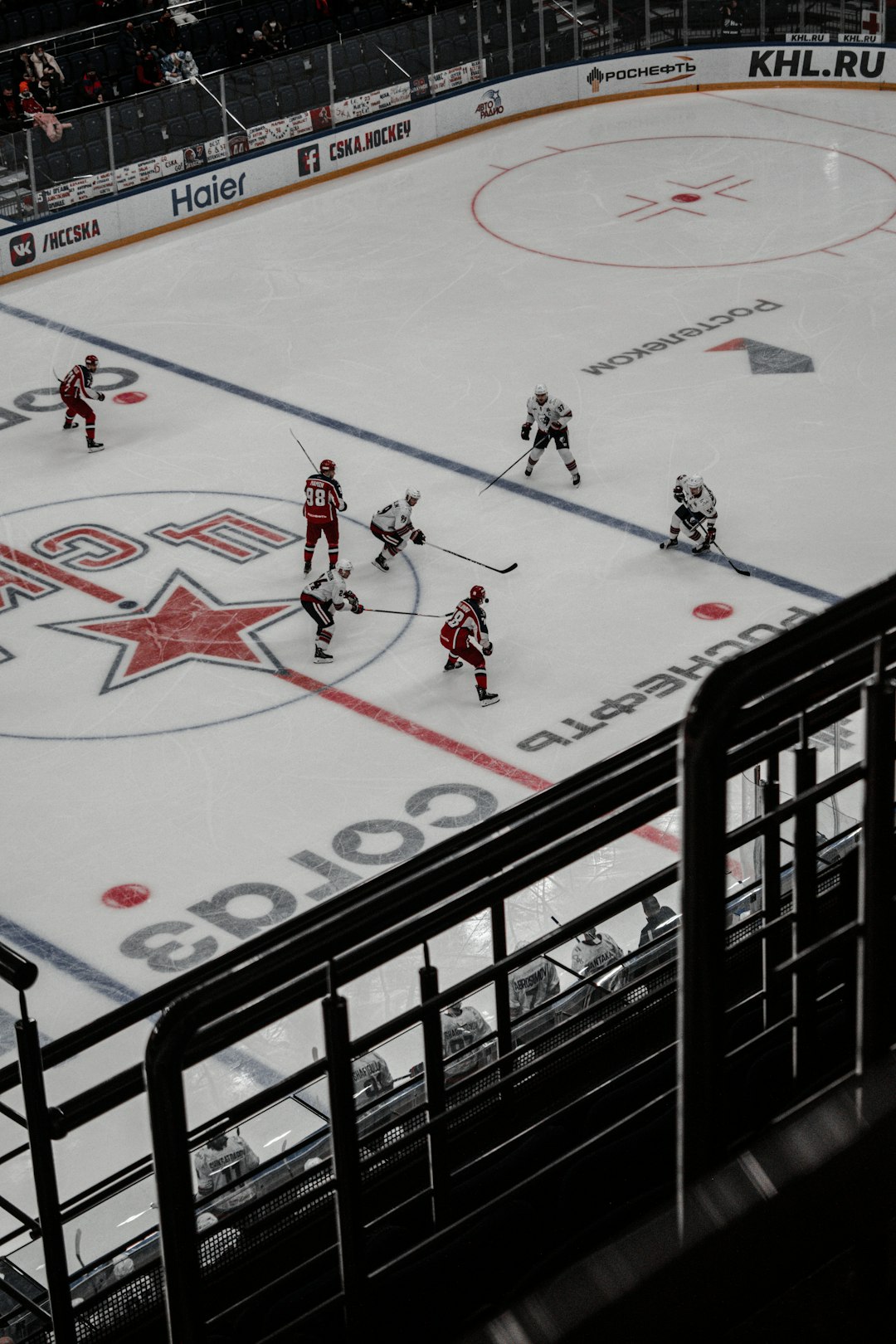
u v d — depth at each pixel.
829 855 8.22
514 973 10.75
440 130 35.66
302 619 19.17
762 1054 5.11
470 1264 4.64
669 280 28.20
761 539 20.31
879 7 36.38
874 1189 2.50
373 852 15.27
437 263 29.59
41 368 26.25
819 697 3.22
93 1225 7.90
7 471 23.00
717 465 22.19
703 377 24.69
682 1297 2.32
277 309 28.06
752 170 33.09
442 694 17.58
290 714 17.36
